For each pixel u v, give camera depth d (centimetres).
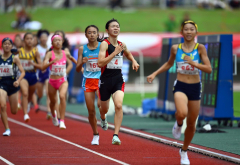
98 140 2344
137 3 14000
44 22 11988
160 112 3697
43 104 5216
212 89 3047
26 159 1886
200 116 3148
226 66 3014
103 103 2184
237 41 8244
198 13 13112
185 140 1772
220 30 11581
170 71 3528
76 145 2306
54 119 2933
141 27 11650
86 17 12575
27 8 13450
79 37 7294
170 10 13500
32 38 3225
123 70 4244
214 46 3069
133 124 3297
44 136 2647
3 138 2538
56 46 2794
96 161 1853
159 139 2461
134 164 1797
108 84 2122
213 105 3014
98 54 2216
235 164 1809
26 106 3122
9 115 3947
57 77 2803
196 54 1775
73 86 5609
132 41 8306
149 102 3969
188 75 1766
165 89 3612
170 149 2208
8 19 12100
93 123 2308
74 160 1872
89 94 2270
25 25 11162
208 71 1741
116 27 2078
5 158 1908
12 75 2625
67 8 13775
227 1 13850
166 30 9575
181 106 1711
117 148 2219
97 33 2295
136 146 2298
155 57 9162
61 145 2300
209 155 2012
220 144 2316
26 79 3222
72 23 12000
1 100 2608
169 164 1805
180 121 1770
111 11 13388
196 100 1759
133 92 7181
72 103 5503
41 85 3709
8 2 13275
